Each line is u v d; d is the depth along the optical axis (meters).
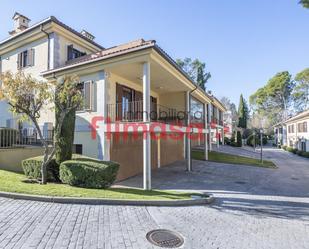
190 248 3.95
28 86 7.49
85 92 10.65
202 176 12.35
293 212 6.59
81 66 10.48
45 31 13.20
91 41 15.34
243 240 4.45
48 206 5.45
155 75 11.65
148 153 8.86
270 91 49.47
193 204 6.79
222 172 13.78
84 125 10.76
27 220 4.57
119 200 6.05
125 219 5.00
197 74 39.84
